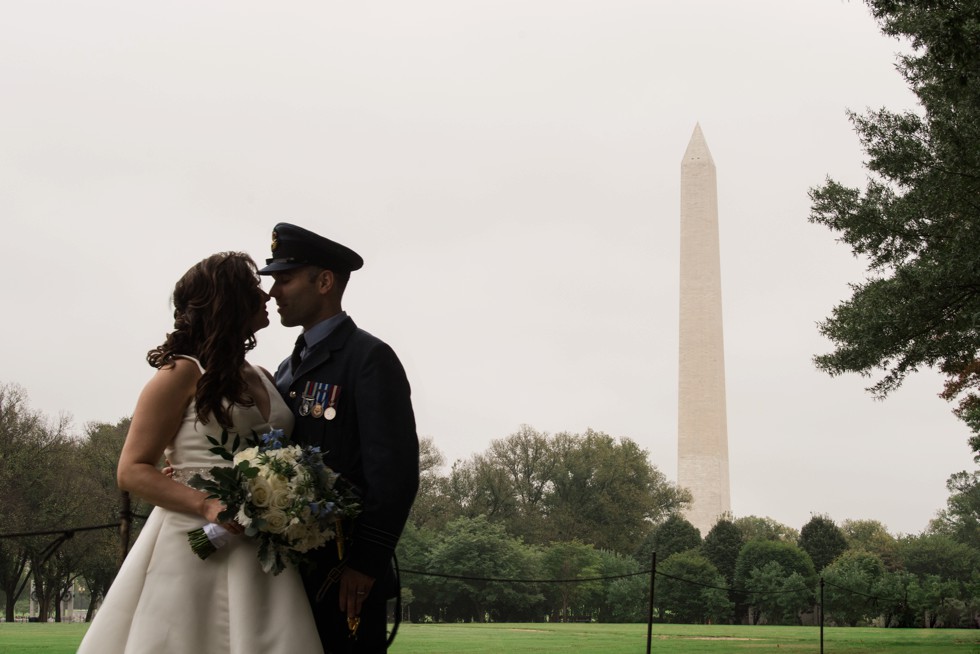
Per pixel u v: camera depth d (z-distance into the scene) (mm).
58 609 58594
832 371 20562
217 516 4266
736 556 67688
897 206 19984
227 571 4387
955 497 111375
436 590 66188
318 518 4324
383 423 4695
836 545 71000
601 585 66250
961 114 18000
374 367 4801
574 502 97875
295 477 4285
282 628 4371
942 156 18531
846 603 53719
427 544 68312
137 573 4395
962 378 28969
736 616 61625
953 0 14344
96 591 64500
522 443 98375
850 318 20250
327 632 4715
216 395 4441
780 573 60000
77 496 56812
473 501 93125
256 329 4691
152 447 4410
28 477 56406
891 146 19156
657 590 60812
